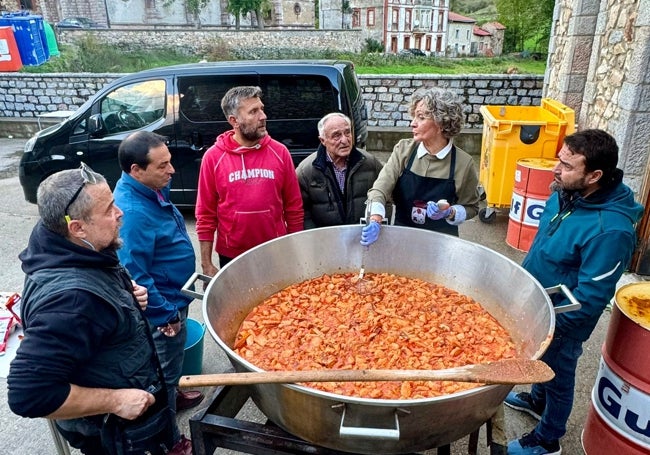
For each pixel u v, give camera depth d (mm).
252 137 2564
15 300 2260
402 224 2746
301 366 1759
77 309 1367
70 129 5297
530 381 1229
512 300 1932
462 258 2217
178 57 20109
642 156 3850
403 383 1611
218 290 1821
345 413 1245
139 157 2041
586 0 5012
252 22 31141
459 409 1278
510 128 4852
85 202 1426
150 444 1797
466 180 2541
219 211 2740
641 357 1885
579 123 5355
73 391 1410
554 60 6082
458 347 1854
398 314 2102
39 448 2500
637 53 3699
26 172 5422
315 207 2896
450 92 2396
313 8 35000
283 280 2270
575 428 2527
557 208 2018
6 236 5199
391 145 8578
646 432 1936
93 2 28297
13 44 12227
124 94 5238
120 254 2037
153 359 1748
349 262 2432
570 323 1845
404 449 1350
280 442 1551
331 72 5059
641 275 3967
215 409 1691
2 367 1967
